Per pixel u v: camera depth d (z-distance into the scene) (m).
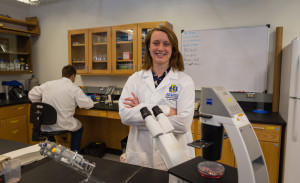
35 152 1.13
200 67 2.89
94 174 0.99
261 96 2.65
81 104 2.72
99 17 3.52
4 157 0.97
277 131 2.11
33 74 4.22
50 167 1.05
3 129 3.12
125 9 3.32
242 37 2.65
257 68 2.62
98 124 3.55
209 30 2.80
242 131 0.67
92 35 3.23
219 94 0.71
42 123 2.48
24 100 3.49
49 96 2.60
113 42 3.06
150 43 1.36
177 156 0.76
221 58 2.78
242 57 2.67
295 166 1.95
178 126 1.29
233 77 2.73
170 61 1.40
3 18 3.37
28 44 3.81
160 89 1.39
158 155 1.34
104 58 3.20
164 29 1.29
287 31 2.51
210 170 0.74
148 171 1.02
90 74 3.31
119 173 1.00
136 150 1.39
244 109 2.72
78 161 0.86
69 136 3.09
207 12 2.84
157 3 3.11
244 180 0.66
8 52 3.56
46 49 4.03
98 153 3.27
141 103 1.34
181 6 2.97
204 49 2.85
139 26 2.87
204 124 0.77
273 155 2.15
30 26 3.98
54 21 3.89
